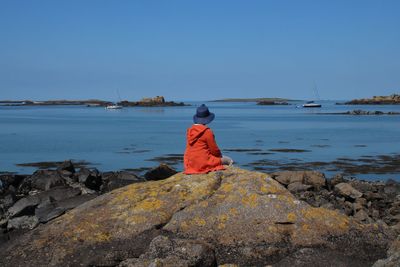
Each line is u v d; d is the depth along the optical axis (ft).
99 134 221.66
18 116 501.97
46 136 209.46
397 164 111.55
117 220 30.78
